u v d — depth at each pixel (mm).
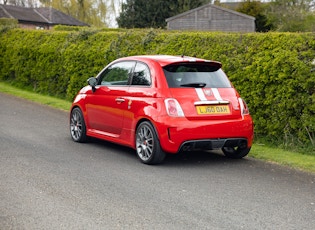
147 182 6629
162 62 7855
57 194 5973
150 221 5066
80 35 15484
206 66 8125
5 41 20125
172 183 6602
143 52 12828
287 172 7398
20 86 18969
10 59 19578
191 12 38344
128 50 13352
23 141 9484
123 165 7668
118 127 8406
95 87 9117
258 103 9688
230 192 6207
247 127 7805
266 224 5035
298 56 9078
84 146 9211
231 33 10812
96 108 8969
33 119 12445
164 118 7391
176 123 7332
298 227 4965
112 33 14406
